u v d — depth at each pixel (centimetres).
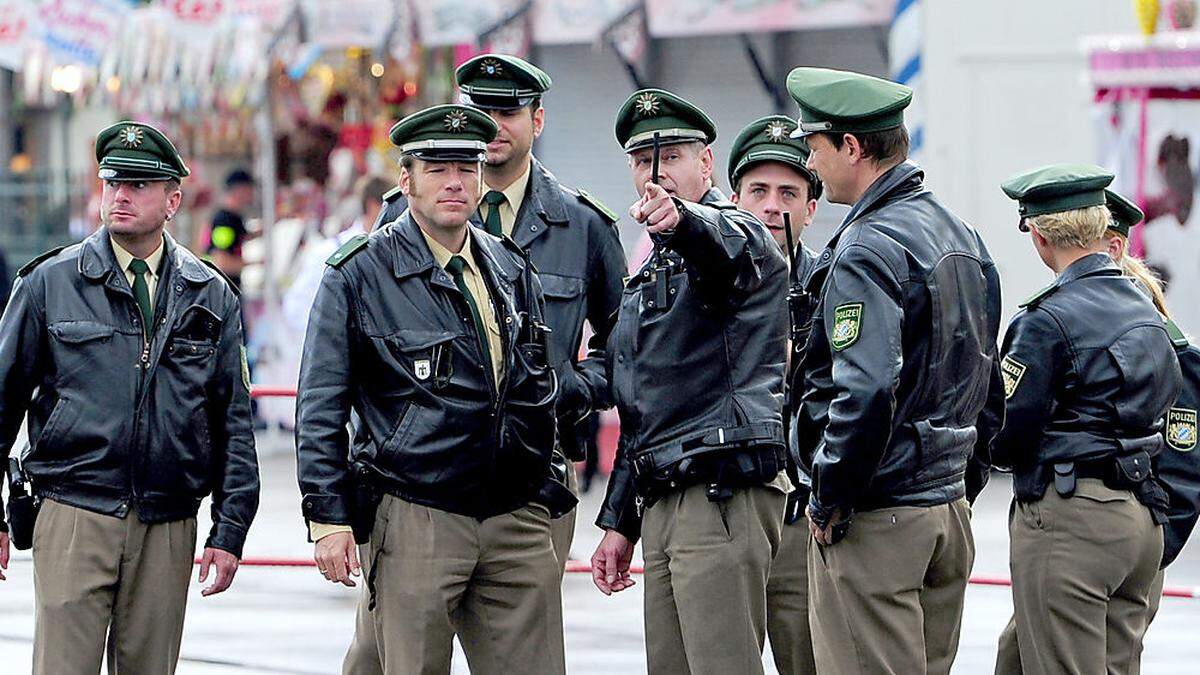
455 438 1717
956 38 4056
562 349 1939
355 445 1752
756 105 4659
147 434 1848
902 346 1606
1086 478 1838
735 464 1758
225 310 1900
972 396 1673
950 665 1731
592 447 4034
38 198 5709
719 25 4191
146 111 4644
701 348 1772
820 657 1680
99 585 1839
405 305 1723
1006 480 4316
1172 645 2669
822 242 4622
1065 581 1847
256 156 4975
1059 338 1841
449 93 4872
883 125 1652
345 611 2883
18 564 3247
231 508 1895
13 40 4406
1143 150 3709
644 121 1880
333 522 1700
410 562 1723
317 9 4344
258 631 2730
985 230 4072
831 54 4594
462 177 1722
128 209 1841
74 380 1844
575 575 3231
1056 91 4034
